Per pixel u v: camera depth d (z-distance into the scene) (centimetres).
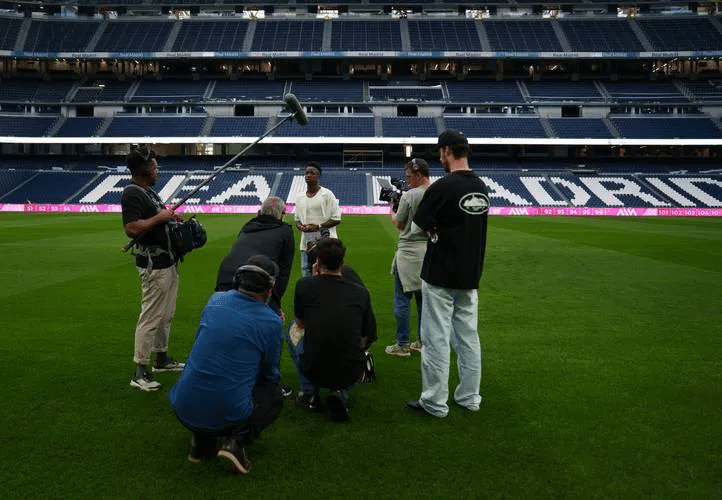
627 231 2581
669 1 6116
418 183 632
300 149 5253
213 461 405
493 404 510
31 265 1398
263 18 6041
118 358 648
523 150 5300
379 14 6291
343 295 473
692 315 872
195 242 568
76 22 5875
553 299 998
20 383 561
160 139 4869
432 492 361
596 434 445
